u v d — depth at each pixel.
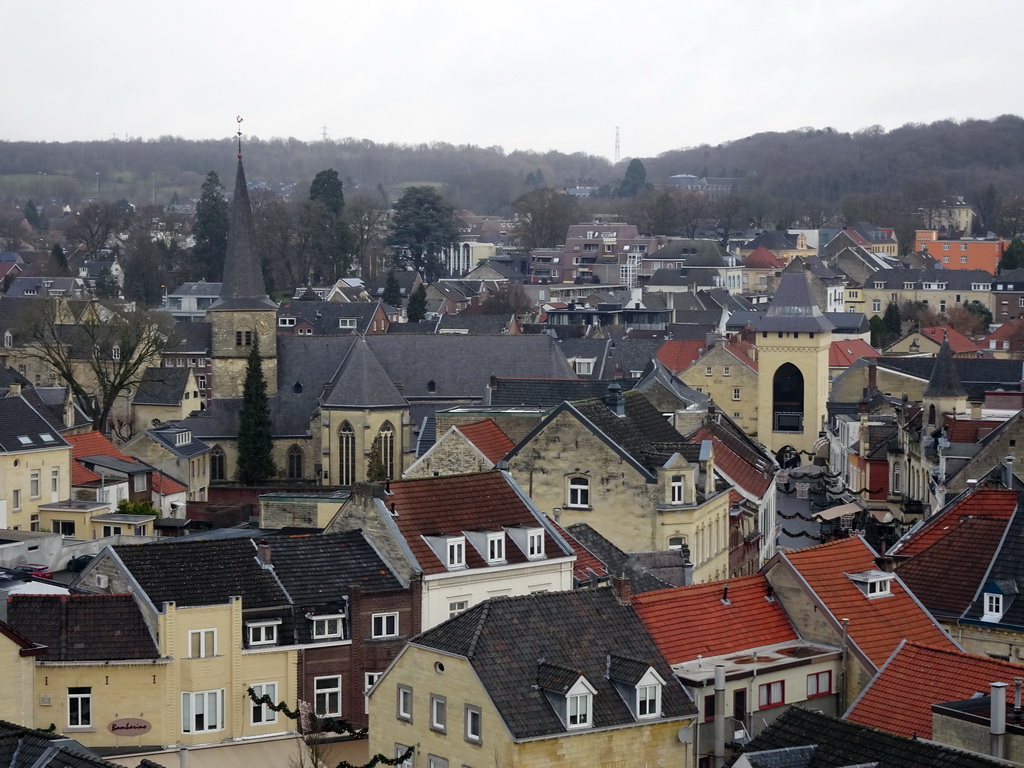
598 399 146.12
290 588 107.81
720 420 193.38
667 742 85.31
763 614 96.12
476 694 83.50
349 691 107.12
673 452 134.38
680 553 124.38
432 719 86.44
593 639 87.44
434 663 86.06
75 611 102.56
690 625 93.38
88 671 100.94
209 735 102.44
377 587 109.50
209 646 102.69
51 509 181.75
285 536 112.50
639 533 131.50
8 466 180.12
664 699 85.75
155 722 101.31
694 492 132.62
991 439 152.50
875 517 177.12
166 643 101.31
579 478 133.00
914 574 106.25
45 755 67.69
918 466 177.00
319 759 94.56
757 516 157.38
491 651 84.62
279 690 104.88
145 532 180.88
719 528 140.88
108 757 97.88
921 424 185.88
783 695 91.12
